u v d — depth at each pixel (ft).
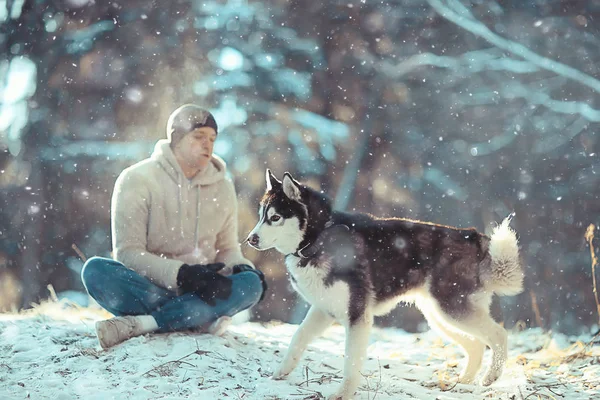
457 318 16.14
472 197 55.93
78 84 56.24
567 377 16.94
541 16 57.98
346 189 54.70
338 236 15.33
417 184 56.39
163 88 56.13
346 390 14.16
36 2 56.70
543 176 55.26
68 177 57.26
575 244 53.11
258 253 53.57
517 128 55.67
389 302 16.12
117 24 56.44
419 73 57.62
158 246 17.51
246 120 56.80
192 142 17.51
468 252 16.47
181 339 16.38
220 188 18.21
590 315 50.08
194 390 13.83
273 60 57.62
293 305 54.75
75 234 58.59
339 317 15.16
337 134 56.29
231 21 58.44
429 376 16.93
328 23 58.08
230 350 16.21
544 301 50.26
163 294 16.88
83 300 54.85
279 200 15.62
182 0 57.77
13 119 57.67
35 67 57.41
